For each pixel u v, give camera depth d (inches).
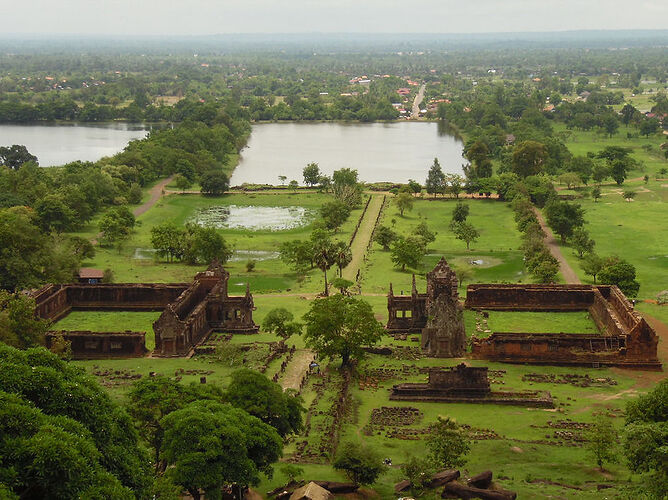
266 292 7819.9
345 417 4753.9
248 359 5846.5
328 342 5762.8
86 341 6058.1
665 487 3267.7
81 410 2940.5
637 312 6466.5
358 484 3649.1
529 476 3811.5
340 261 7854.3
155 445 3782.0
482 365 5871.1
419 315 6648.6
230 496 3533.5
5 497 2285.9
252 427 3572.8
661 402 3961.6
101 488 2588.6
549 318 6998.0
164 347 6067.9
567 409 4953.3
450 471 3737.7
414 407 5000.0
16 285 7298.2
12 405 2652.6
